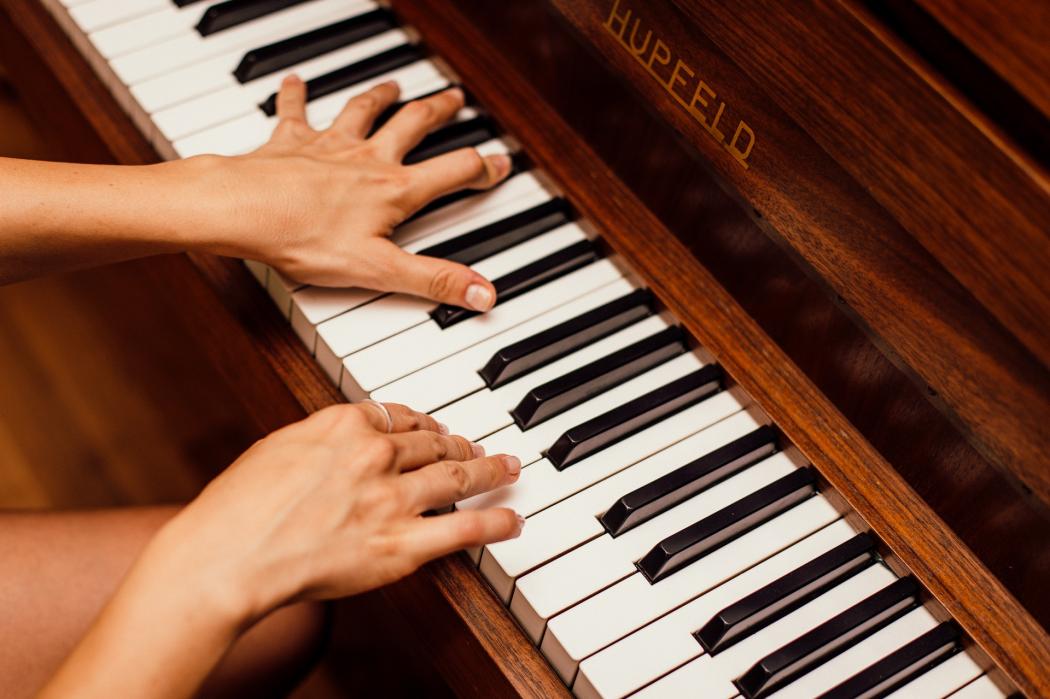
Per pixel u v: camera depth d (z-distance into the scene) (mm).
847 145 852
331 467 845
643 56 930
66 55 1050
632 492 894
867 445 912
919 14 814
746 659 869
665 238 964
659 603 877
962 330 846
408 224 969
